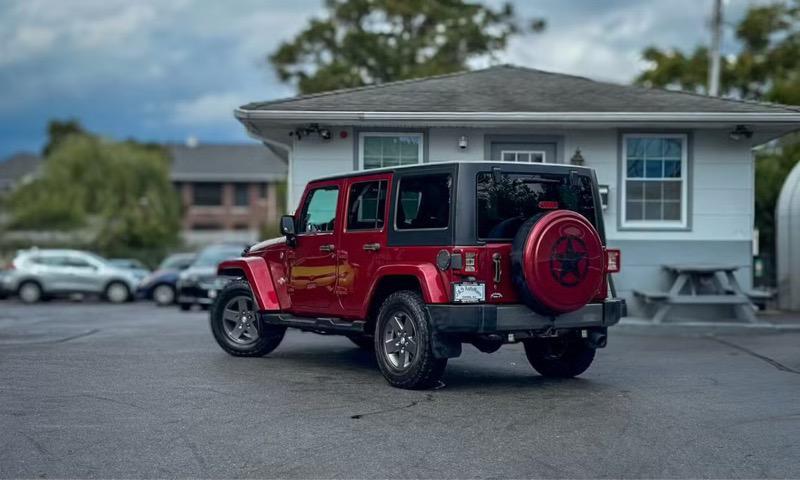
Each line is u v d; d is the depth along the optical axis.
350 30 35.09
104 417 7.54
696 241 15.42
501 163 8.60
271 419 7.48
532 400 8.37
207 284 22.36
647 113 14.64
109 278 27.45
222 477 5.86
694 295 14.57
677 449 6.57
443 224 8.45
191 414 7.66
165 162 46.00
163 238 41.06
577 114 14.71
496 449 6.55
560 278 8.30
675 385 9.26
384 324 9.02
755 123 14.77
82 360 10.84
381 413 7.74
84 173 41.81
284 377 9.58
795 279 17.36
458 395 8.60
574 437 6.92
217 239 52.78
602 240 9.20
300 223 10.38
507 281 8.44
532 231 8.28
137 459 6.27
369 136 15.43
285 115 14.70
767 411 7.90
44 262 27.36
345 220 9.64
